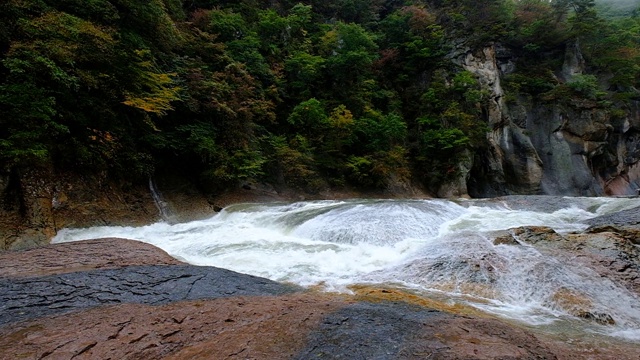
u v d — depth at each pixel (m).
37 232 9.41
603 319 4.87
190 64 17.08
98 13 12.59
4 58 9.59
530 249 7.29
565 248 7.21
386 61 31.27
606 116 31.34
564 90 31.62
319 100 24.22
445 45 31.38
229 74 18.55
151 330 3.70
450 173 25.94
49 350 3.21
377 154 23.56
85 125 11.63
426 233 10.08
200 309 4.36
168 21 16.52
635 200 12.91
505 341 3.50
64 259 6.66
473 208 13.20
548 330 4.45
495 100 30.00
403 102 30.41
